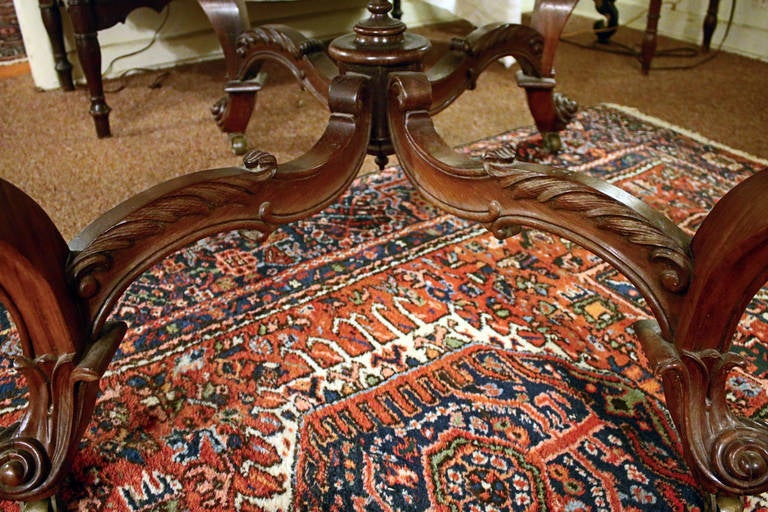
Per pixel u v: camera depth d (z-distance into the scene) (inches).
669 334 25.9
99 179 52.6
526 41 48.8
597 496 26.3
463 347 34.3
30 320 23.9
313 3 86.5
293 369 33.0
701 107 66.4
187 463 28.0
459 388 31.7
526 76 51.4
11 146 58.9
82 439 29.0
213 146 58.9
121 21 58.1
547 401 31.0
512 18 68.4
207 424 30.0
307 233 44.8
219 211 29.8
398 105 36.4
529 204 30.0
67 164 55.2
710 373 24.9
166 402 31.1
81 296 25.2
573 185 28.0
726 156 55.4
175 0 78.6
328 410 30.5
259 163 31.0
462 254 42.3
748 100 68.4
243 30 49.8
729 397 31.0
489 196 31.8
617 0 98.4
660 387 31.8
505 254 42.3
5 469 23.9
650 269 26.3
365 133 38.2
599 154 55.6
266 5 83.3
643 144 57.6
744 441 23.9
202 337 35.1
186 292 38.8
